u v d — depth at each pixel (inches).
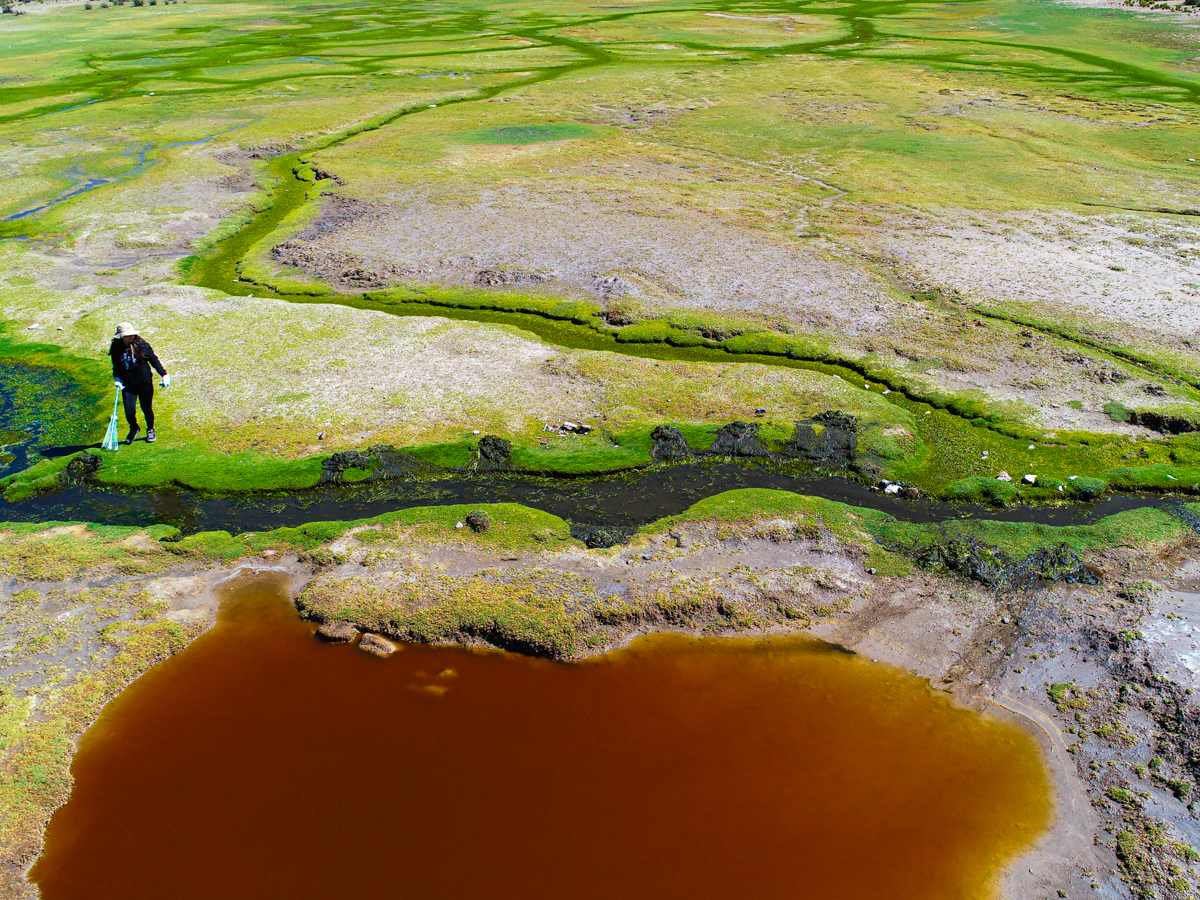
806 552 577.9
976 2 3563.0
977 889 368.8
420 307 1004.6
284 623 526.6
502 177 1472.7
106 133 1788.9
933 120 1817.2
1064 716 454.6
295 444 710.5
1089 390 781.9
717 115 1907.0
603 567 564.7
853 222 1238.9
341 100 2071.9
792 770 423.5
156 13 3892.7
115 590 546.6
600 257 1113.4
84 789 413.7
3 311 981.2
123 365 673.6
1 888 369.4
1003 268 1061.1
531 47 2797.7
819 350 873.5
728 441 712.4
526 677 483.2
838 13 3400.6
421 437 718.5
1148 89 2027.6
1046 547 575.8
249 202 1375.5
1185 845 385.1
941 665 490.0
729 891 363.6
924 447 713.0
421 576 555.5
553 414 754.2
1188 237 1146.0
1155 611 518.3
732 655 499.2
